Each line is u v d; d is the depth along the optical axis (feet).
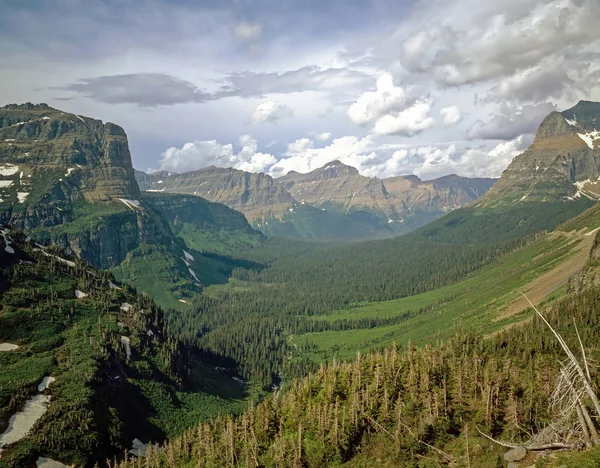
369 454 266.57
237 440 333.01
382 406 295.48
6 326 501.56
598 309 490.90
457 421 260.83
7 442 361.51
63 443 373.40
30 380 429.38
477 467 203.00
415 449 242.99
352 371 364.58
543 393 246.47
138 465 362.74
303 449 287.48
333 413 304.91
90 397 426.10
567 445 100.99
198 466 323.37
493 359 334.85
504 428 237.66
